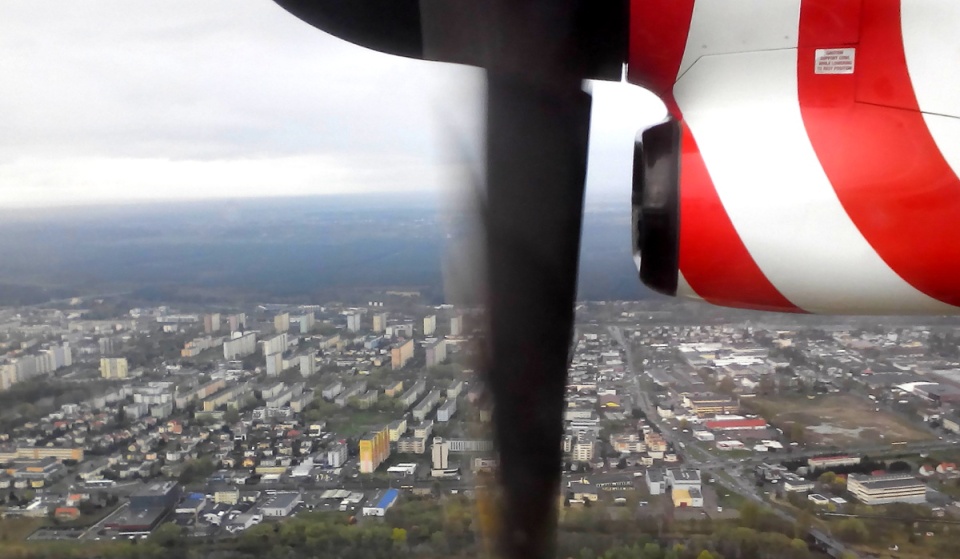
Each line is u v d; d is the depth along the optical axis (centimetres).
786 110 160
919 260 153
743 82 163
